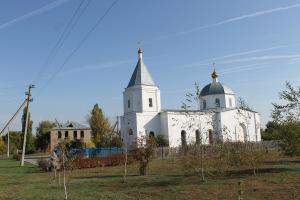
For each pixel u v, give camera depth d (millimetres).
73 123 100562
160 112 70125
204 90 80750
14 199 16703
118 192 16656
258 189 15164
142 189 17141
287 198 13102
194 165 21266
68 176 27141
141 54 72312
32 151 96375
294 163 25859
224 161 21359
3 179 27969
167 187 17219
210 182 17953
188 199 14031
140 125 67938
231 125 71812
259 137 70562
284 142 20562
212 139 23484
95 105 85000
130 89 71000
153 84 71250
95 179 23344
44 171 34938
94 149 51094
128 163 38625
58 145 22844
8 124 46625
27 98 48656
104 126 82688
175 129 68250
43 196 16859
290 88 20031
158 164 33875
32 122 97938
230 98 79500
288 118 20172
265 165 24734
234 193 14570
